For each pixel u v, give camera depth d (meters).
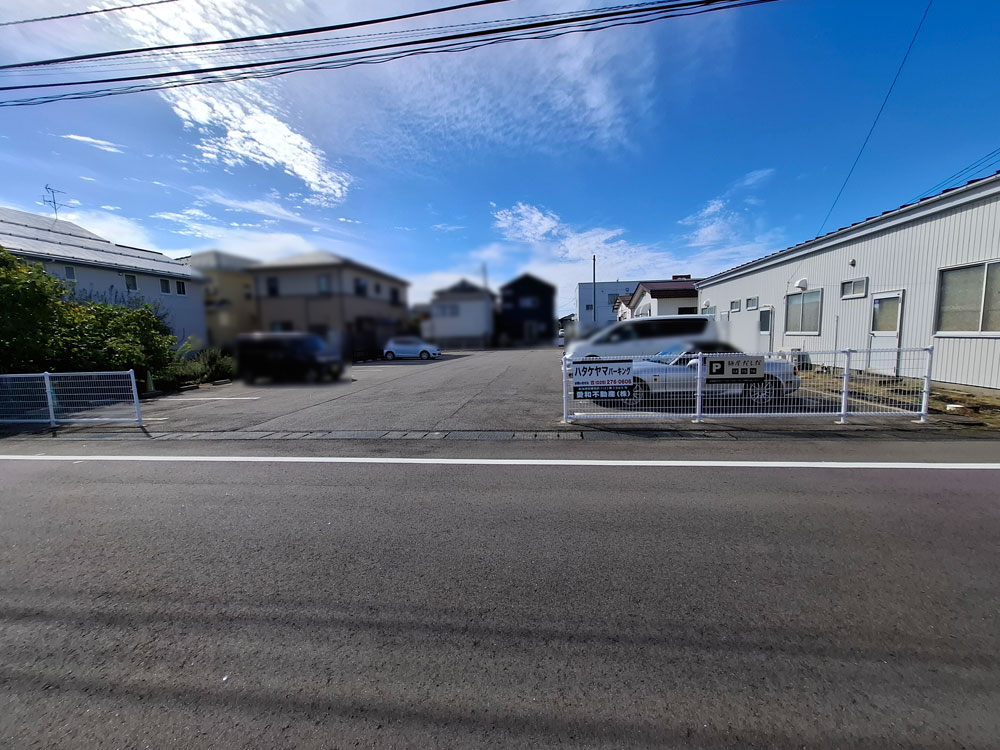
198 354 12.19
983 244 6.78
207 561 2.73
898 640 1.93
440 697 1.69
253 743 1.51
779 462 4.39
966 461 4.29
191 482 4.18
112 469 4.62
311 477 4.28
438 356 20.52
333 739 1.52
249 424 6.72
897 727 1.52
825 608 2.16
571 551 2.77
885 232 8.57
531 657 1.89
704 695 1.67
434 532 3.07
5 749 1.48
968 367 7.06
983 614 2.10
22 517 3.42
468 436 5.75
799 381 6.52
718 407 6.51
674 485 3.85
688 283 22.56
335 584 2.46
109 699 1.70
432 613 2.19
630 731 1.53
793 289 11.45
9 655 1.94
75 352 9.31
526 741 1.50
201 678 1.80
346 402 8.56
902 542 2.78
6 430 6.54
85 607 2.28
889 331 8.50
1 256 8.70
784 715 1.58
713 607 2.19
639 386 6.64
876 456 4.51
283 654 1.93
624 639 1.98
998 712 1.56
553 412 7.15
